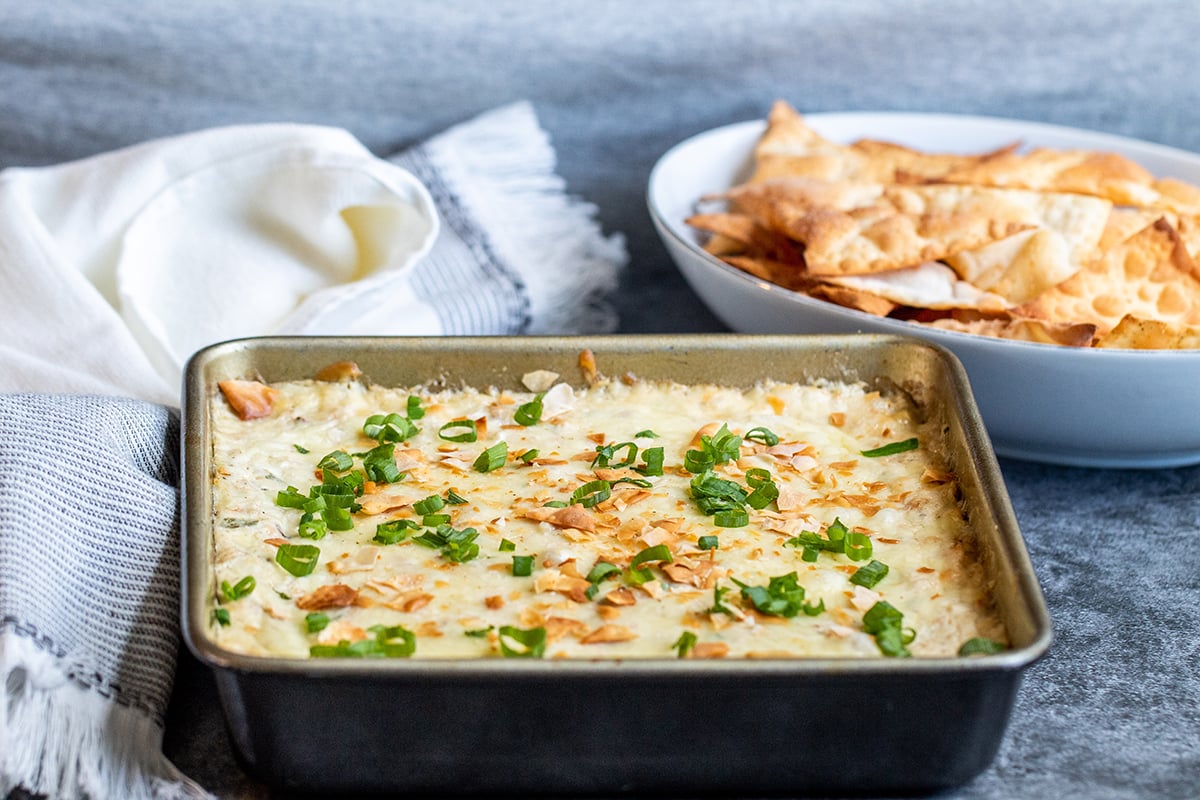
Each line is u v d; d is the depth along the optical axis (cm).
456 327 88
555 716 63
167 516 71
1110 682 72
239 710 63
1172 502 82
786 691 63
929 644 67
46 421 71
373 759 64
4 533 67
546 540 71
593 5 98
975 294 83
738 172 98
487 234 93
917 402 77
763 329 85
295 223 86
